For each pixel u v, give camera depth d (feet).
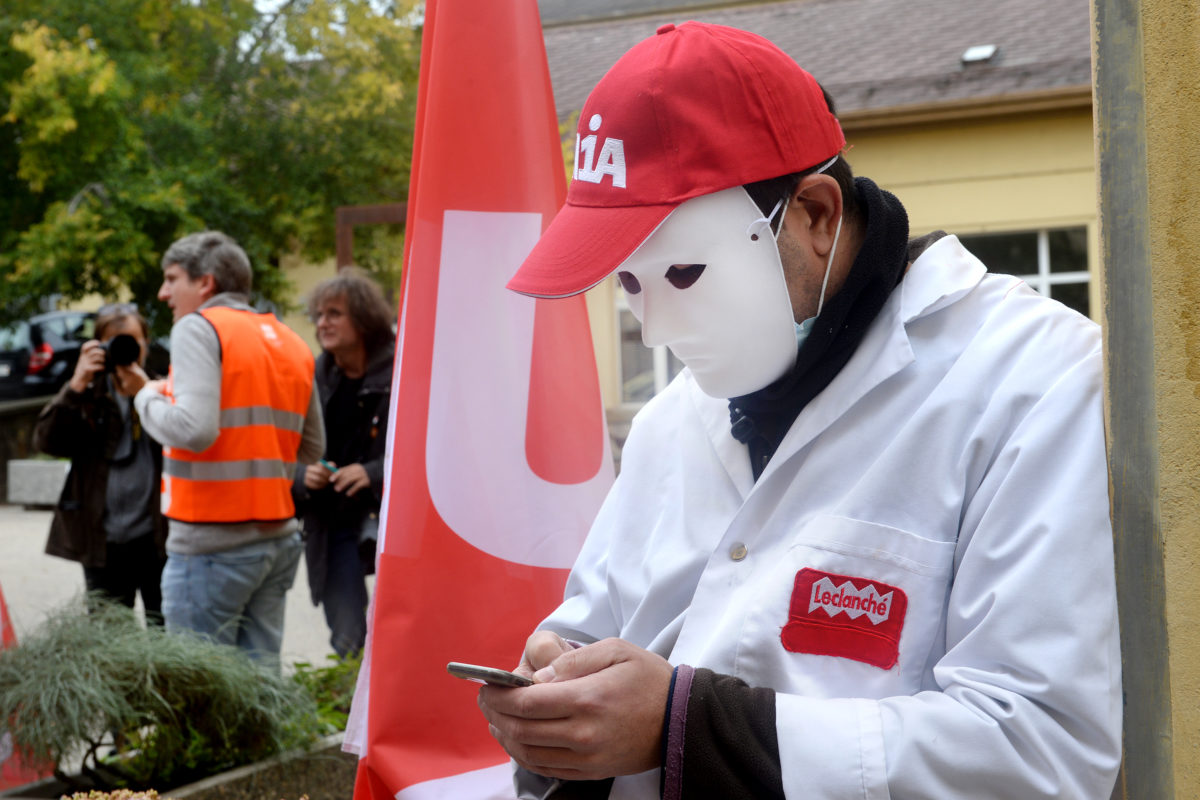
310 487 14.69
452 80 6.57
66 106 33.35
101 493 14.20
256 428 12.15
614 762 3.80
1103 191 3.84
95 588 14.49
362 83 35.47
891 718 3.65
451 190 6.54
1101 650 3.56
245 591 12.30
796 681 3.93
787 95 4.12
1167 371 3.70
